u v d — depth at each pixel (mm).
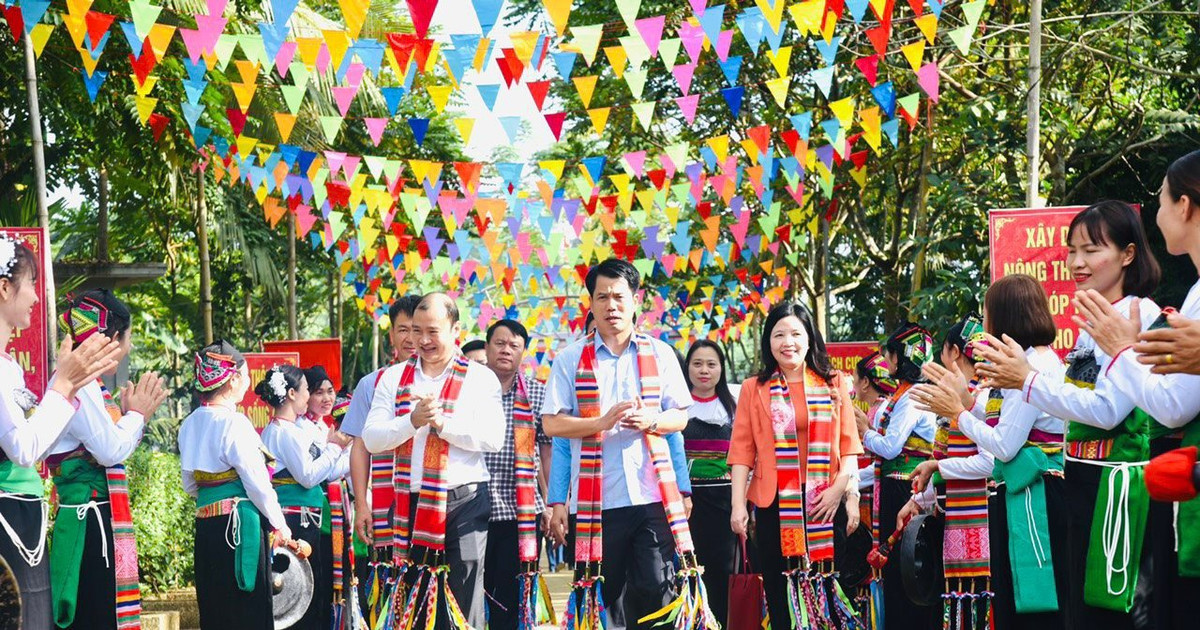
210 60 7789
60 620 5477
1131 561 3914
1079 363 4352
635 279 6156
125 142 12336
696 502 7785
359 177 10898
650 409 6066
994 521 4969
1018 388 4188
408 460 6430
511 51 7227
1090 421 4027
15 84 11430
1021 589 4727
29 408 4793
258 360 11680
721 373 7988
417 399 6402
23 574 4703
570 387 6168
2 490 4680
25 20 6961
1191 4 12500
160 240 19234
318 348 13289
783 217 14922
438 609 6215
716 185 10227
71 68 11336
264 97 12445
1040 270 6992
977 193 12469
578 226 12039
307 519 7730
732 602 6902
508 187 10102
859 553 7457
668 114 16422
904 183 14930
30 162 12961
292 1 6863
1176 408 3521
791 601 6422
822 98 14062
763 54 14195
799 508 6434
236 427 6586
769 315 6656
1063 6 13180
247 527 6570
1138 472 3939
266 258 18703
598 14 15602
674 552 6059
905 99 7871
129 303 21625
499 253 12477
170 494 11844
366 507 6812
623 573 6082
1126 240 4398
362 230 11078
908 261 15578
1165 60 12734
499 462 7359
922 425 6926
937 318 11711
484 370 6457
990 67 13820
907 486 6977
